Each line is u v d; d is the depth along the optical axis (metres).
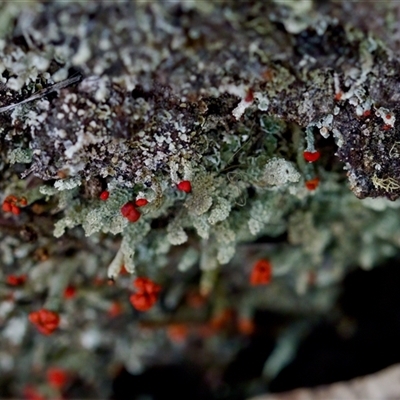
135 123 0.21
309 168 0.23
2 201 0.23
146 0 0.19
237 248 0.25
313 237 0.24
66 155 0.21
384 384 0.26
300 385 0.28
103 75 0.20
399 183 0.21
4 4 0.20
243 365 0.29
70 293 0.25
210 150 0.22
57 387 0.28
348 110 0.21
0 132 0.22
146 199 0.22
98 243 0.24
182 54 0.20
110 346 0.27
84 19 0.20
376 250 0.25
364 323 0.28
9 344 0.26
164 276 0.25
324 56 0.20
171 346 0.28
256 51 0.20
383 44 0.20
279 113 0.21
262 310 0.28
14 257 0.24
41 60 0.20
